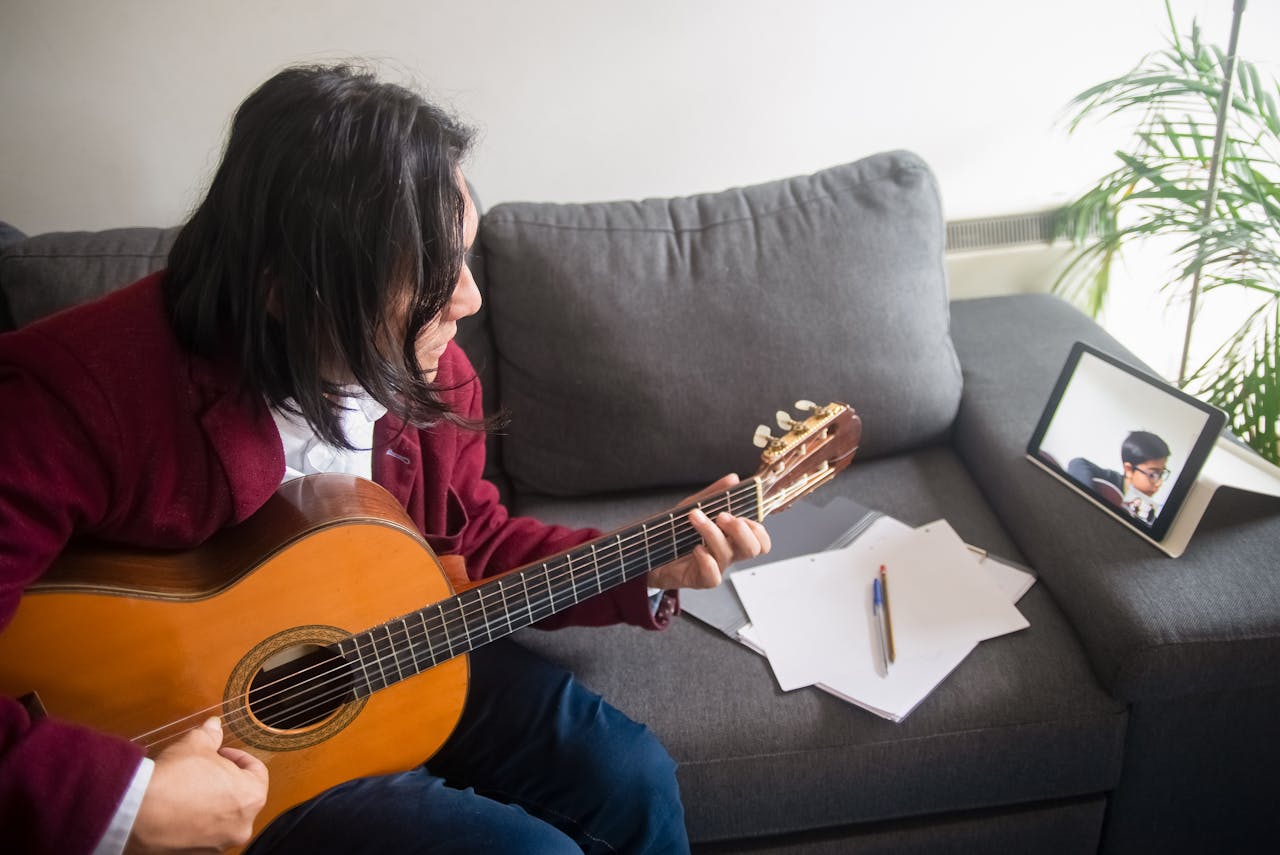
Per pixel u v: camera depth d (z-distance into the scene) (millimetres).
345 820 902
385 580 929
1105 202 1661
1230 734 1099
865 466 1498
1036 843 1163
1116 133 1766
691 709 1103
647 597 1090
